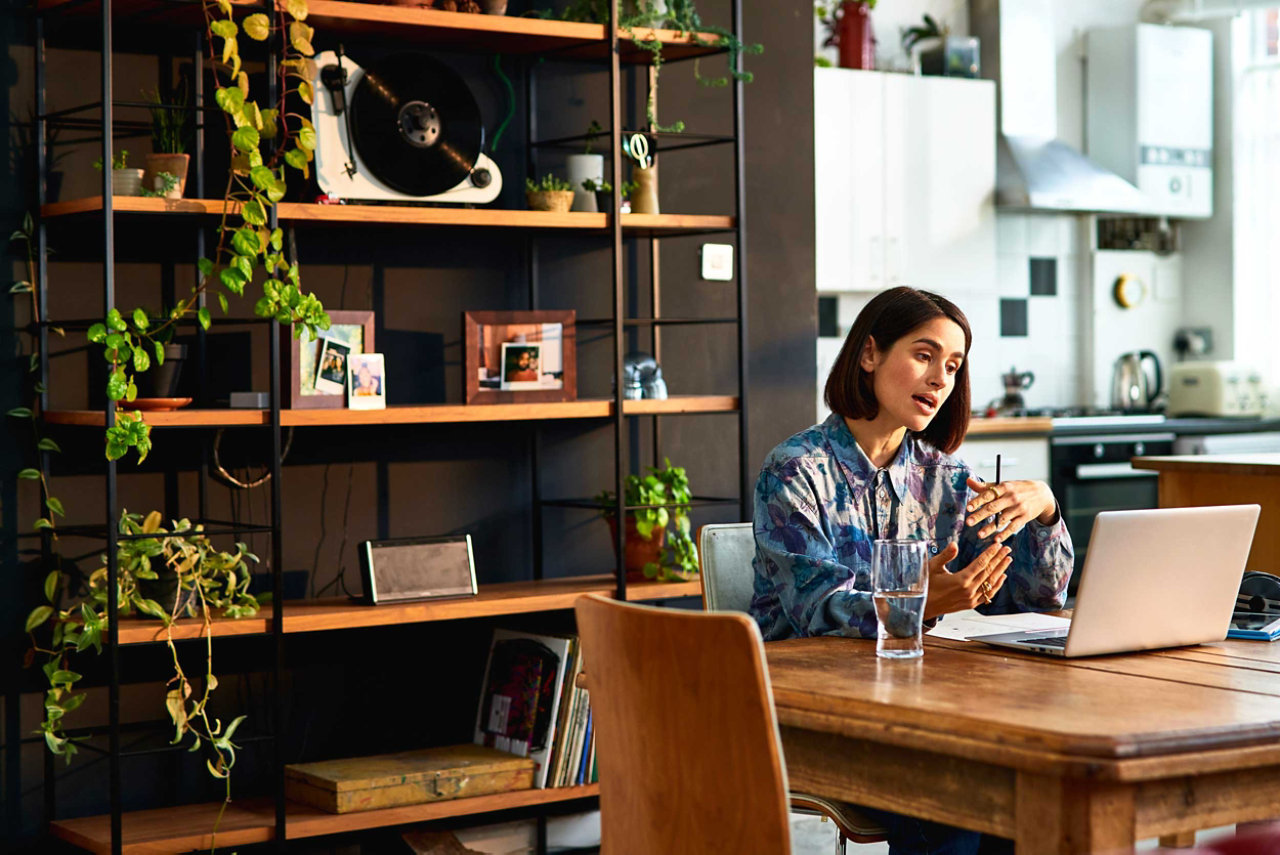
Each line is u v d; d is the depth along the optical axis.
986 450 5.12
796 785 1.68
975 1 5.81
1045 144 5.80
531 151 3.67
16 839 3.04
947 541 2.29
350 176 3.21
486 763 3.22
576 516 3.74
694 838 1.49
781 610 2.20
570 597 3.34
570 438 3.72
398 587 3.23
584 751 3.28
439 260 3.54
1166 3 6.20
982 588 1.95
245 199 3.19
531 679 3.35
